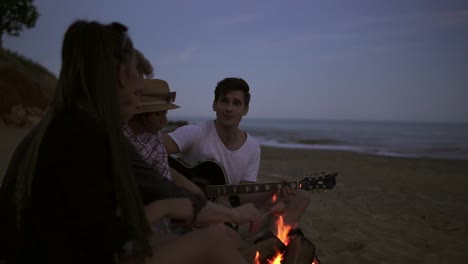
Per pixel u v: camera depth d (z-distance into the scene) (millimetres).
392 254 3242
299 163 11352
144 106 1985
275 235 2314
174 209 1505
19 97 17141
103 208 1159
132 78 1395
